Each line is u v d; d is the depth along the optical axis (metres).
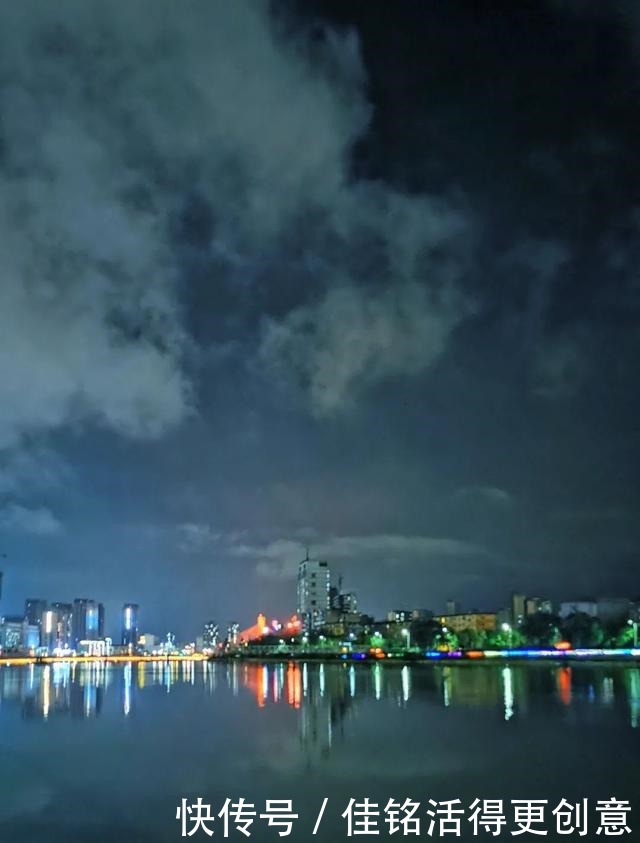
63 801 39.62
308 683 136.25
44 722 76.00
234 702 96.56
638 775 42.12
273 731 64.19
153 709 89.06
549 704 80.12
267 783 42.38
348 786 41.00
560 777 41.81
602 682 113.75
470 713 73.38
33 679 182.62
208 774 45.50
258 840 32.44
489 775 42.66
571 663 182.25
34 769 48.38
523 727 61.66
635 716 67.88
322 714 77.50
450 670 173.25
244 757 51.06
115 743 59.28
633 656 189.88
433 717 71.06
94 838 33.03
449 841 31.50
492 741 54.66
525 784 40.25
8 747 58.16
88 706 94.69
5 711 88.75
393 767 45.81
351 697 99.00
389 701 90.19
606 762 45.91
